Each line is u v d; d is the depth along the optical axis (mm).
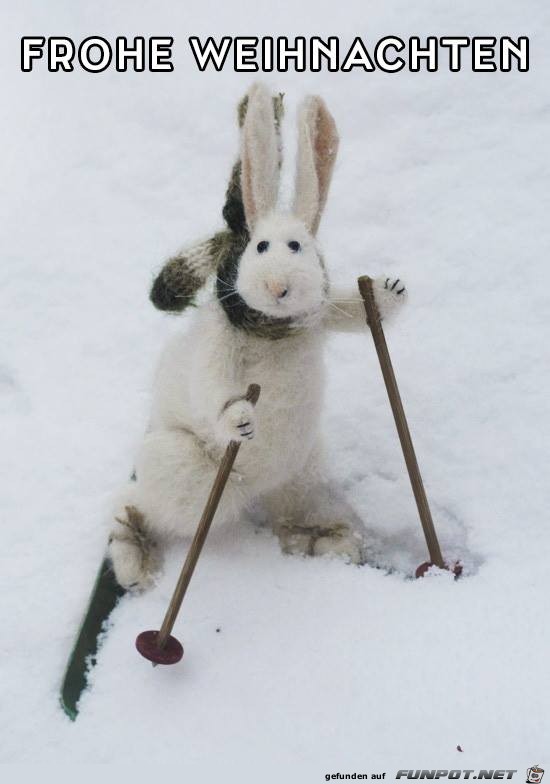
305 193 762
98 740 774
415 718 765
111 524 843
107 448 915
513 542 843
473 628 797
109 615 825
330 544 839
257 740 764
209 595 821
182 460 808
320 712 771
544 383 905
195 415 798
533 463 870
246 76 1126
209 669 791
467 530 855
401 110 1076
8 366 976
